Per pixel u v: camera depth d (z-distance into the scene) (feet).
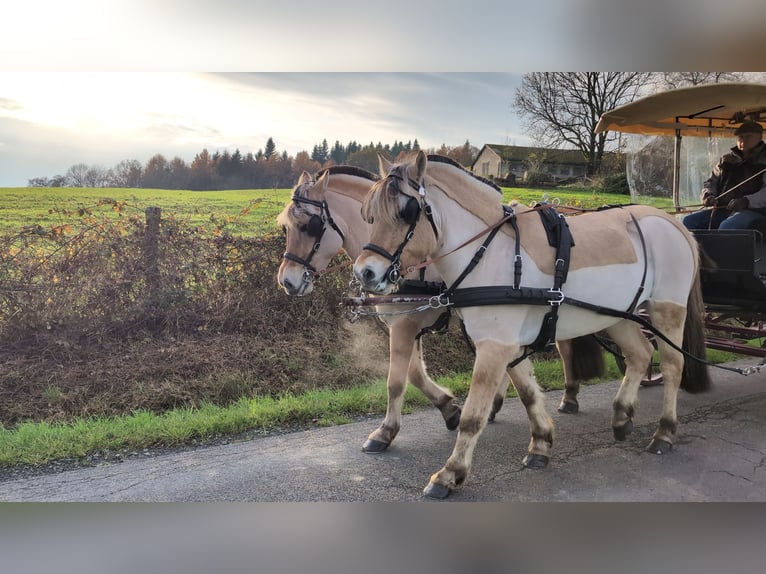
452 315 13.29
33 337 17.88
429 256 11.02
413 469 12.34
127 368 17.66
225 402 17.15
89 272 18.80
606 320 12.70
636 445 13.83
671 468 12.41
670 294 13.58
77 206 23.25
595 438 14.35
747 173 16.92
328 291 21.91
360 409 16.76
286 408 16.08
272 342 20.43
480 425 10.83
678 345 13.67
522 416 16.28
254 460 12.92
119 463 12.89
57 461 13.01
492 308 10.64
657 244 13.52
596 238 12.16
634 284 12.71
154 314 19.39
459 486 11.06
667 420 13.52
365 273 10.09
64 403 15.99
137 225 19.57
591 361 16.22
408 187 10.30
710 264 15.17
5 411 15.48
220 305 20.36
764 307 14.84
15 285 17.75
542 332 11.37
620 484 11.63
